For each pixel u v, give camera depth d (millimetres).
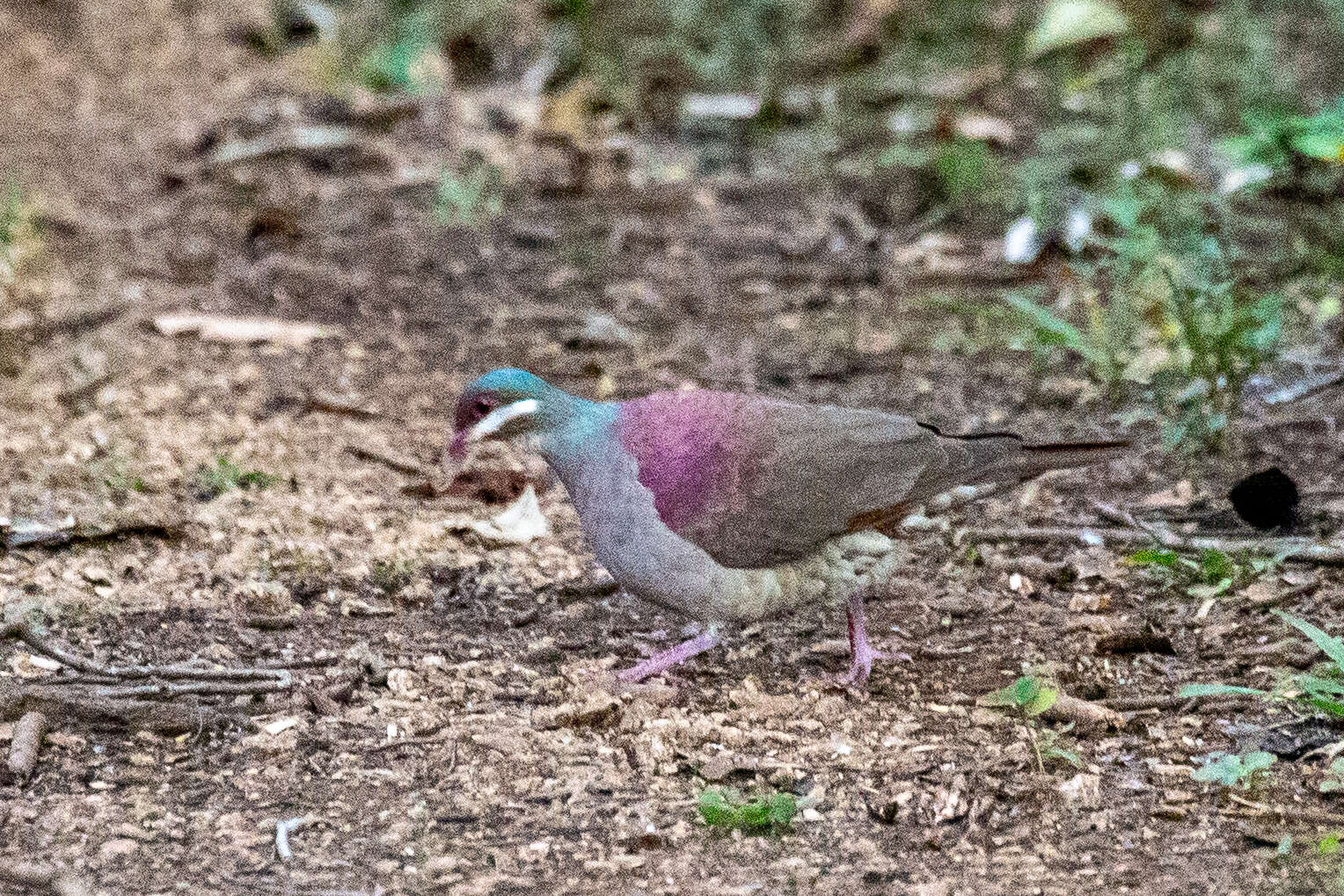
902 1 19859
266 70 20203
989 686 9742
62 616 10289
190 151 17984
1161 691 9641
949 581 10922
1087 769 8930
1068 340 13016
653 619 10586
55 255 15695
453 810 8641
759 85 19000
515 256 15867
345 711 9477
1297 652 9891
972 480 9367
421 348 14227
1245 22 19562
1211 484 11945
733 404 9367
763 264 15633
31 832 8406
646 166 17594
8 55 20422
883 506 9242
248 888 8016
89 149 18094
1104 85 18188
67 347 14000
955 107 17438
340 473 12219
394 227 16406
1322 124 13242
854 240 16016
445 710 9523
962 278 15133
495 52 20219
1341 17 19938
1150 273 13516
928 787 8773
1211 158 16516
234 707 9406
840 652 10195
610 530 9375
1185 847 8289
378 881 8086
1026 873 8102
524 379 9547
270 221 16000
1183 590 10688
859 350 14094
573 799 8719
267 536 11281
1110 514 11516
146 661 9891
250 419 12961
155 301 14852
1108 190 15758
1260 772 8859
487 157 17719
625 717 9391
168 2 22078
